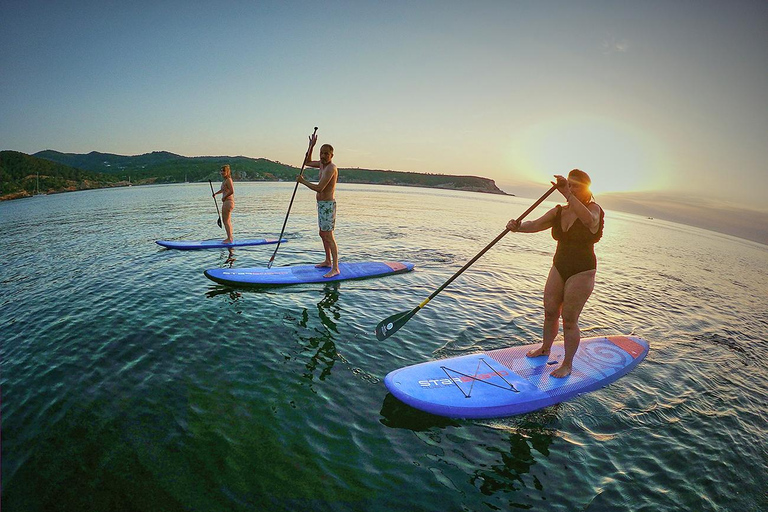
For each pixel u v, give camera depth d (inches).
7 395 170.9
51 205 1289.4
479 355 211.5
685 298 400.8
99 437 145.9
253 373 192.2
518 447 151.6
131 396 171.3
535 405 176.2
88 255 440.1
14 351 210.8
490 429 160.9
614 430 166.4
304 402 171.0
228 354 210.2
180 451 139.8
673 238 1273.4
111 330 236.2
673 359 241.0
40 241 540.4
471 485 130.8
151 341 222.7
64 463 133.4
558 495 129.0
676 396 197.5
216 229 663.8
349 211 1101.7
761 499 134.0
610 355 226.8
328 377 191.9
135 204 1257.4
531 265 480.7
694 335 287.9
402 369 192.7
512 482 133.4
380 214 1055.6
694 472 144.4
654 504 128.0
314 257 446.3
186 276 352.2
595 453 151.3
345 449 143.9
